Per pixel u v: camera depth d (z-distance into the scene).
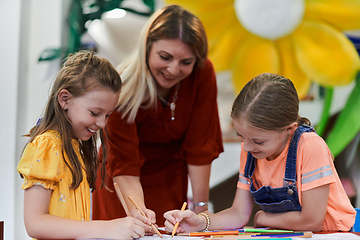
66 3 2.73
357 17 2.52
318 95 2.55
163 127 1.45
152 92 1.32
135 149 1.35
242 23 2.61
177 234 1.01
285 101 1.04
